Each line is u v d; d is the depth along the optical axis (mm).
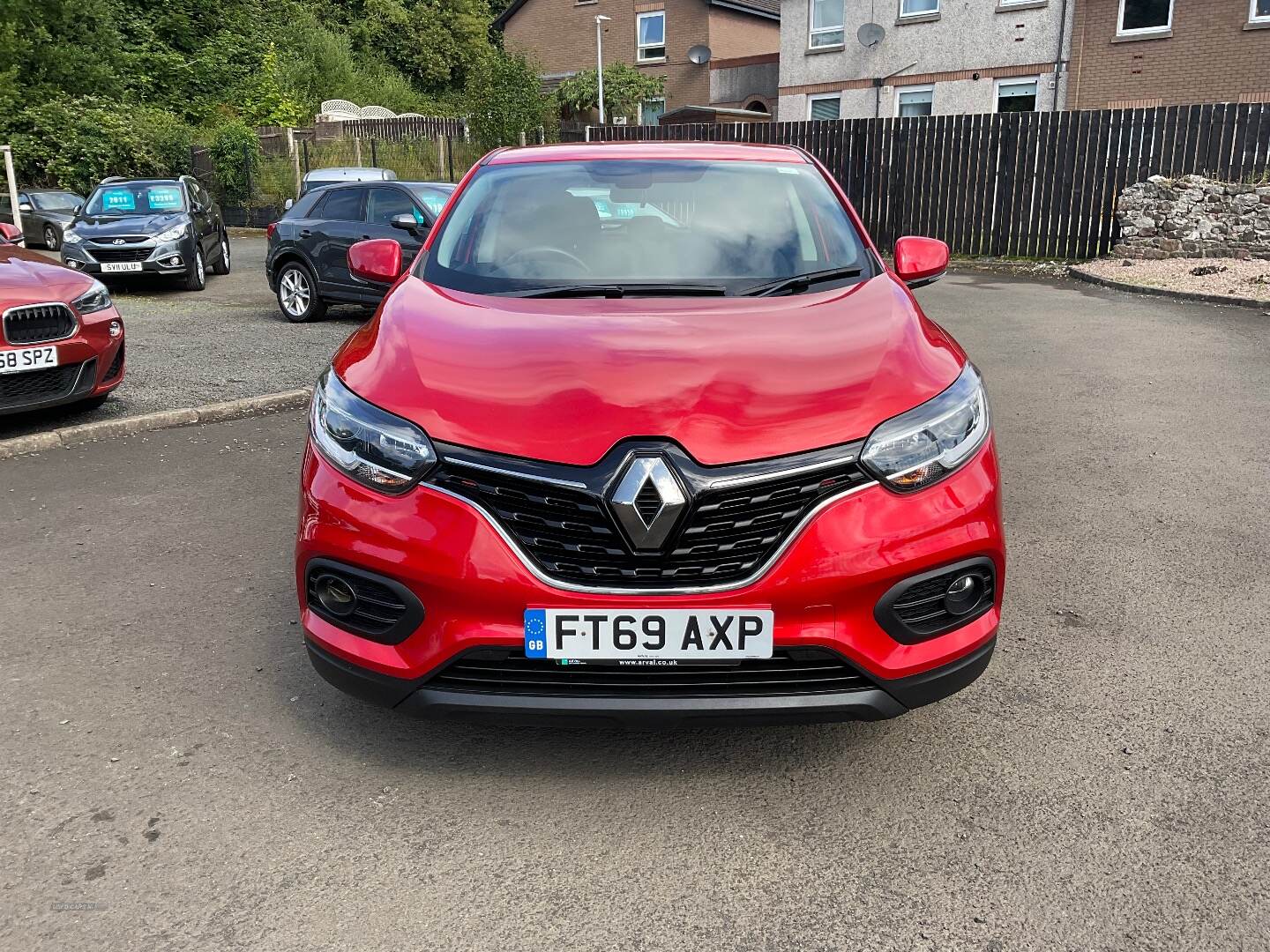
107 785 2674
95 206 14727
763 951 2102
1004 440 6203
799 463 2377
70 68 33844
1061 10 23188
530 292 3195
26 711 3047
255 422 6770
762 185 3811
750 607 2350
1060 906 2227
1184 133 16031
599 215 3625
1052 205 17250
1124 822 2529
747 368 2586
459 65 58875
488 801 2621
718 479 2328
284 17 47719
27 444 5977
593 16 36969
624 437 2367
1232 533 4598
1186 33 21766
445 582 2379
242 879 2314
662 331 2787
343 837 2467
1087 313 11453
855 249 3555
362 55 54656
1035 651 3479
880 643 2449
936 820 2543
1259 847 2422
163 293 14477
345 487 2525
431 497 2424
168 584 4031
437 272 3408
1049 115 16953
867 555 2393
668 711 2383
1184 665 3375
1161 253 15750
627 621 2350
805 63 27453
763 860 2389
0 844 2426
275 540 4523
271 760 2799
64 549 4406
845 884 2305
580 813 2574
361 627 2539
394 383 2617
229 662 3375
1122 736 2936
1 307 5824
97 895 2254
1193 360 8672
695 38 34656
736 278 3324
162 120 31344
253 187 28344
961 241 18219
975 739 2928
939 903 2242
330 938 2129
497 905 2234
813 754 2854
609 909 2225
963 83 24891
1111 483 5344
